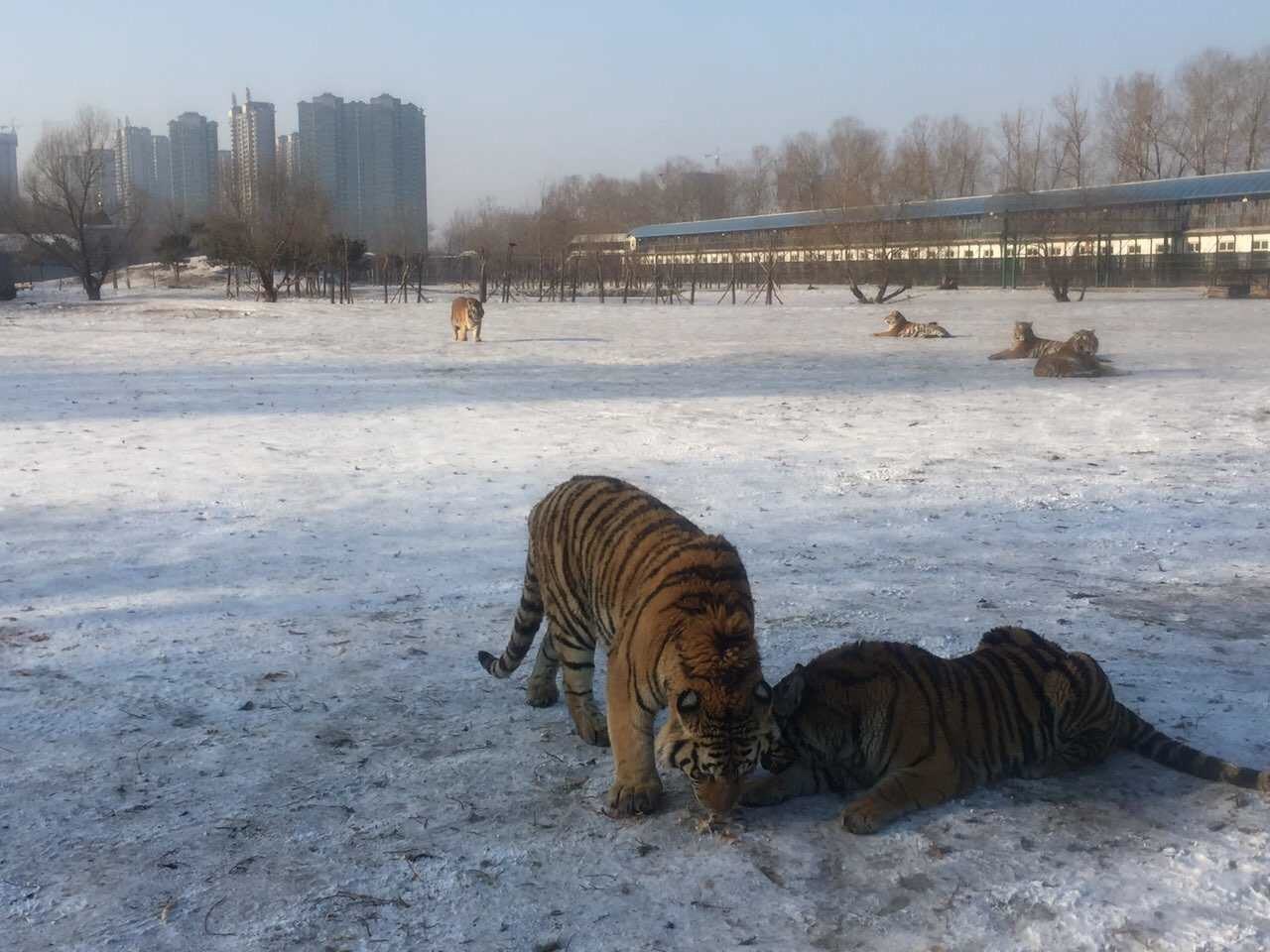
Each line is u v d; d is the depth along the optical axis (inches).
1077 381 821.9
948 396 743.1
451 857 164.6
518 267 3193.9
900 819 174.1
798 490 437.1
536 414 660.1
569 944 143.7
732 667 155.6
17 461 502.6
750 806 179.3
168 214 4190.5
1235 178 2682.1
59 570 326.6
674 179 5388.8
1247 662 242.8
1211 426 589.3
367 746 205.5
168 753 202.2
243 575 322.3
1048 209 2721.5
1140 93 3570.4
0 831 172.9
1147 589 303.1
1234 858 161.3
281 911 150.9
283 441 558.9
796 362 1005.8
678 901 152.9
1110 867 159.8
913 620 273.4
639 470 478.0
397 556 343.9
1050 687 187.0
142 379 864.9
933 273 3095.5
